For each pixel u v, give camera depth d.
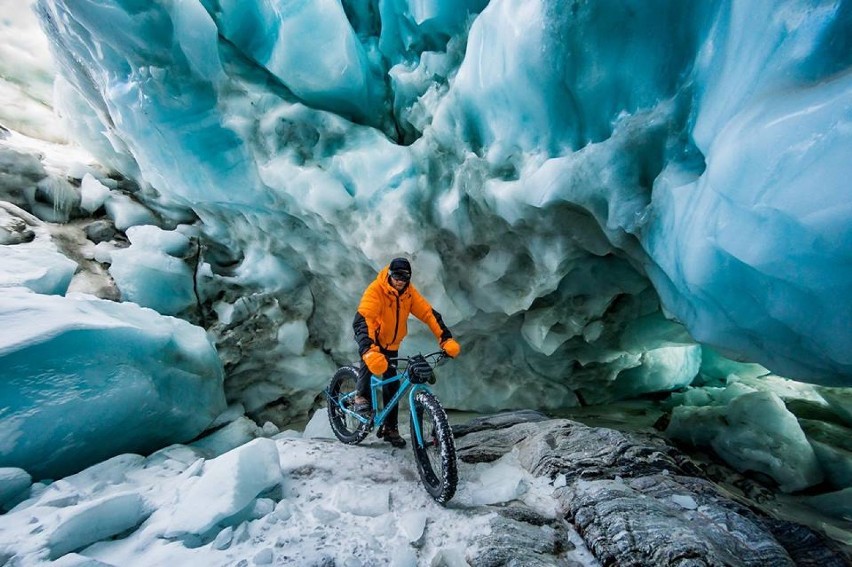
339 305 5.56
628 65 3.00
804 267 1.97
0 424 2.70
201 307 5.26
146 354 3.51
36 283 3.78
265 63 4.67
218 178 4.75
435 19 4.27
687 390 5.89
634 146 3.01
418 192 4.25
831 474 3.42
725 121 2.37
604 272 4.29
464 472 3.01
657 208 2.90
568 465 2.89
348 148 4.52
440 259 4.41
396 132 5.10
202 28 4.08
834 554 2.32
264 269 5.43
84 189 5.80
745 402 3.81
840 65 1.93
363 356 2.69
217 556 2.11
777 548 2.20
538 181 3.39
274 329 5.32
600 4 2.88
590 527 2.28
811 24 2.00
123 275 4.95
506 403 5.41
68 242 5.28
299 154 4.58
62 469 3.01
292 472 2.88
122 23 3.91
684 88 2.81
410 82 4.68
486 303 4.62
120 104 4.61
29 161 5.46
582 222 3.67
